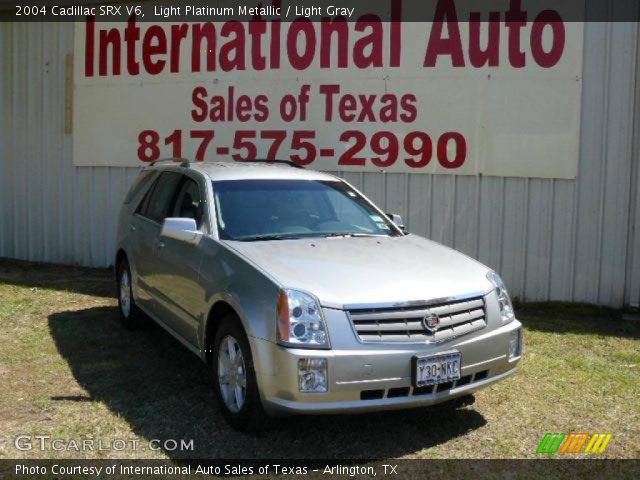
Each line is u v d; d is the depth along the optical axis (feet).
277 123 30.19
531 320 25.00
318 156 29.66
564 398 17.28
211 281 15.56
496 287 15.49
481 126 27.50
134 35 32.32
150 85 32.17
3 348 20.45
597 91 26.30
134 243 21.45
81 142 33.73
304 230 17.65
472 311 14.61
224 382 15.10
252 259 14.93
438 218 28.25
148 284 20.04
